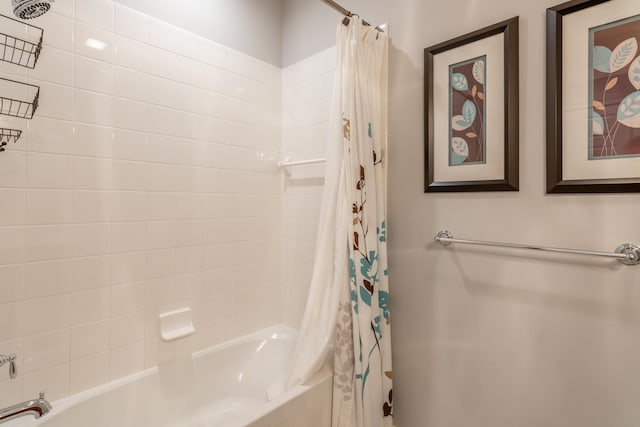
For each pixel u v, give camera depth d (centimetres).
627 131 91
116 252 137
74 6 125
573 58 98
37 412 84
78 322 128
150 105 146
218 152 172
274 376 179
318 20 180
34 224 117
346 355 132
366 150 135
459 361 127
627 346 92
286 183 200
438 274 133
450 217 129
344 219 133
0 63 110
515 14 111
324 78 177
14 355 105
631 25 90
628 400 92
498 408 117
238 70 179
